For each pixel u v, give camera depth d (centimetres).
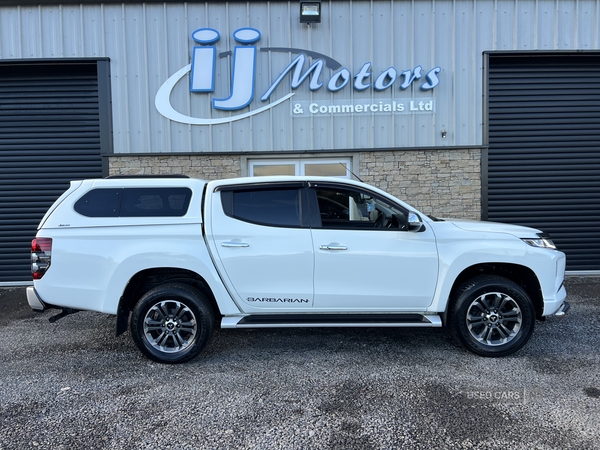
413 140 760
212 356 416
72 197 398
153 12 742
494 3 750
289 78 753
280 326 397
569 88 786
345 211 411
